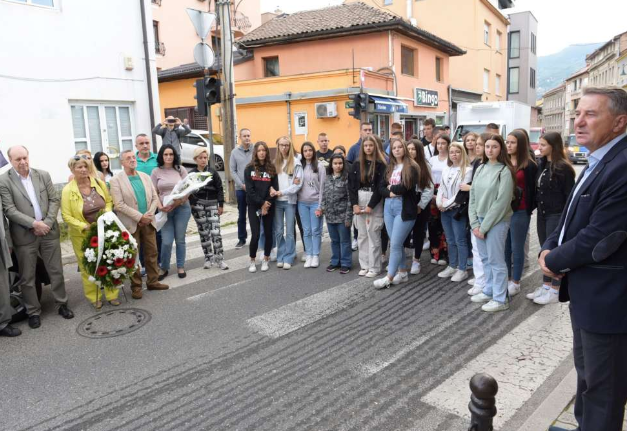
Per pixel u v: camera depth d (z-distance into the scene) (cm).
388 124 1872
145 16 1178
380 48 1864
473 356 405
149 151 693
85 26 1073
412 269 645
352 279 628
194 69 2016
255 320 498
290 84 1805
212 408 341
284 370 393
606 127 230
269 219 669
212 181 681
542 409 315
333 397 350
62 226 930
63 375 394
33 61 995
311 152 666
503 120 1766
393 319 492
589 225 231
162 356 424
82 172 536
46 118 1023
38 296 537
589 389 243
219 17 1174
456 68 2883
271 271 677
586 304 237
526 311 500
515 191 494
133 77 1173
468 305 523
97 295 540
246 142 809
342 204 636
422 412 328
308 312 516
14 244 492
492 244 495
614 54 5531
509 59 4359
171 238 644
